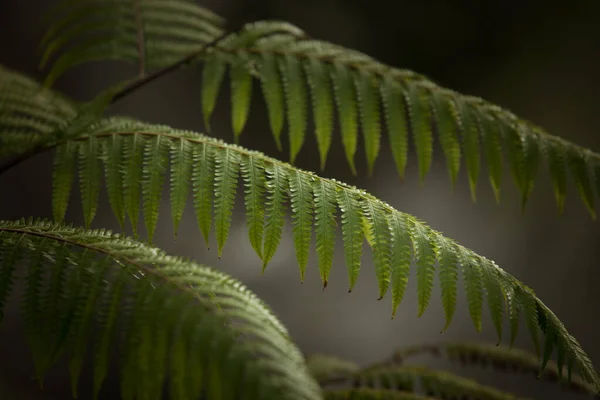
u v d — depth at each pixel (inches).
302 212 40.2
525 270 213.9
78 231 40.0
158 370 37.1
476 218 227.3
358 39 267.7
